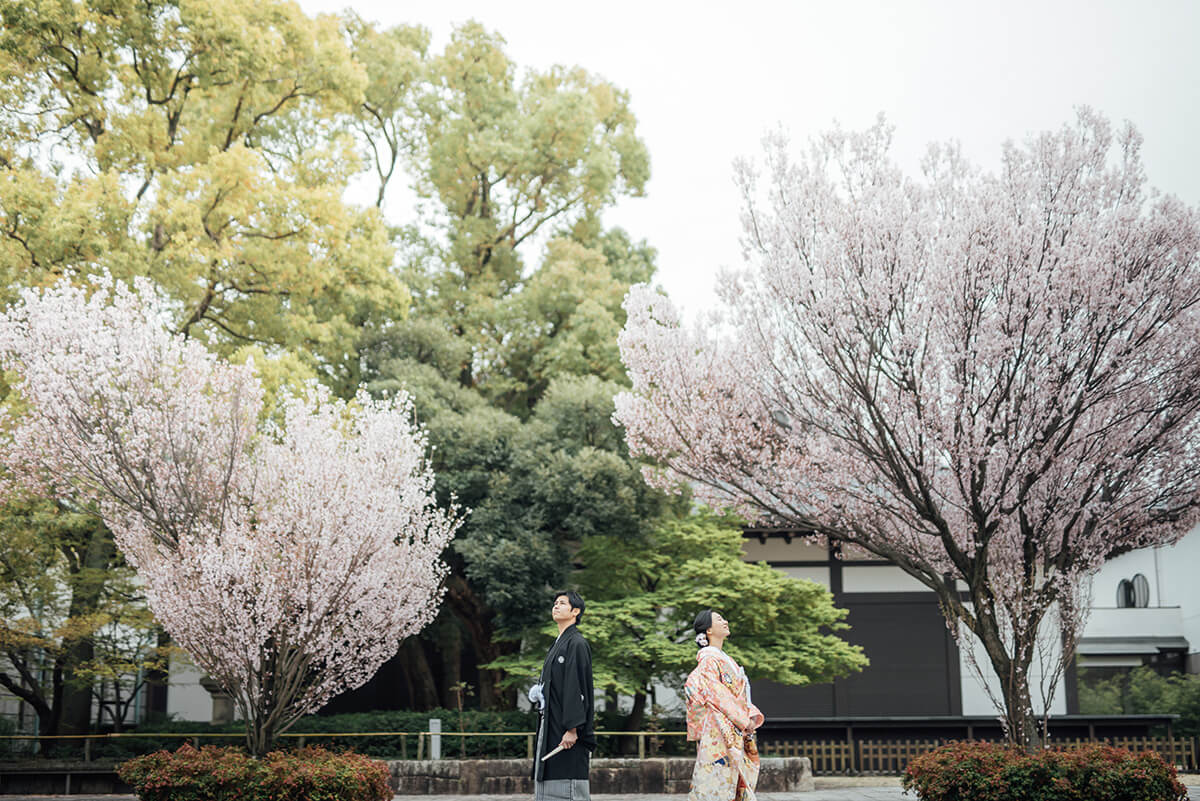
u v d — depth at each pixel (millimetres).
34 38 14688
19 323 10742
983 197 10172
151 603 10062
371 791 9367
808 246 10641
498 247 21828
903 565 11219
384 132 22797
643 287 12250
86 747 14836
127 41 15398
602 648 15445
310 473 10312
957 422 10148
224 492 10414
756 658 15109
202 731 16391
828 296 10188
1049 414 10055
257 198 15203
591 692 6438
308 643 10289
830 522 11547
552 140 21250
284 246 15758
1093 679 22203
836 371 10320
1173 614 22234
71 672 15672
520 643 18328
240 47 15227
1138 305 9984
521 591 15891
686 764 14148
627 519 16156
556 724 6402
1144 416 10516
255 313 16500
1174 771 8852
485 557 15922
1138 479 10906
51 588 15070
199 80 15891
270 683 10383
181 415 10414
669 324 12141
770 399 11281
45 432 10102
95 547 15609
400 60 21562
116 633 17891
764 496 11828
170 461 10281
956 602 10875
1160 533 11320
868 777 16016
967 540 11148
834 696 19500
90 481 10375
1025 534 10742
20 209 13688
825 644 15906
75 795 14227
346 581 10344
